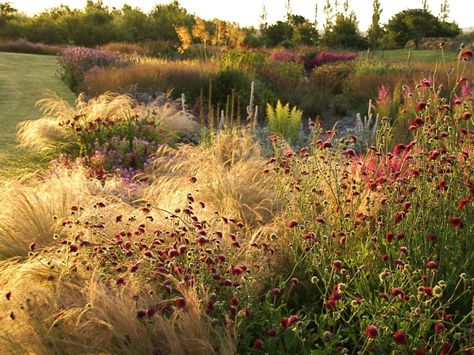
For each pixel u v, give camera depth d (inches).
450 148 160.9
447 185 146.0
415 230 142.9
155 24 2201.0
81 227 174.6
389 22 1915.6
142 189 242.7
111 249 149.9
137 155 305.4
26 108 542.6
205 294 121.4
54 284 142.5
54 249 167.9
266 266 149.3
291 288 135.8
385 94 493.7
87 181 240.7
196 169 261.6
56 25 2107.5
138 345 111.9
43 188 228.5
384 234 147.8
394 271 129.0
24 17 2191.2
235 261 149.5
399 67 749.9
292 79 688.4
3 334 121.6
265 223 201.2
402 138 330.0
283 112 392.2
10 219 186.1
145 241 162.7
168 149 320.2
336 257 142.7
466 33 1877.5
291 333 116.1
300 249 155.0
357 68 764.0
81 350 114.0
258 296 137.9
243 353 117.5
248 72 671.1
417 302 115.2
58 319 116.0
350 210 165.5
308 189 169.8
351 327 121.7
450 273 134.7
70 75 766.5
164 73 598.5
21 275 148.6
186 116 441.1
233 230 186.2
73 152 326.0
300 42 1701.5
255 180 242.2
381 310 115.0
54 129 350.0
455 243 140.5
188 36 802.2
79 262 146.0
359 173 187.8
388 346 113.4
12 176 283.7
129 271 134.6
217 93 579.8
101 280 135.3
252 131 365.1
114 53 974.4
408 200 149.3
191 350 111.0
